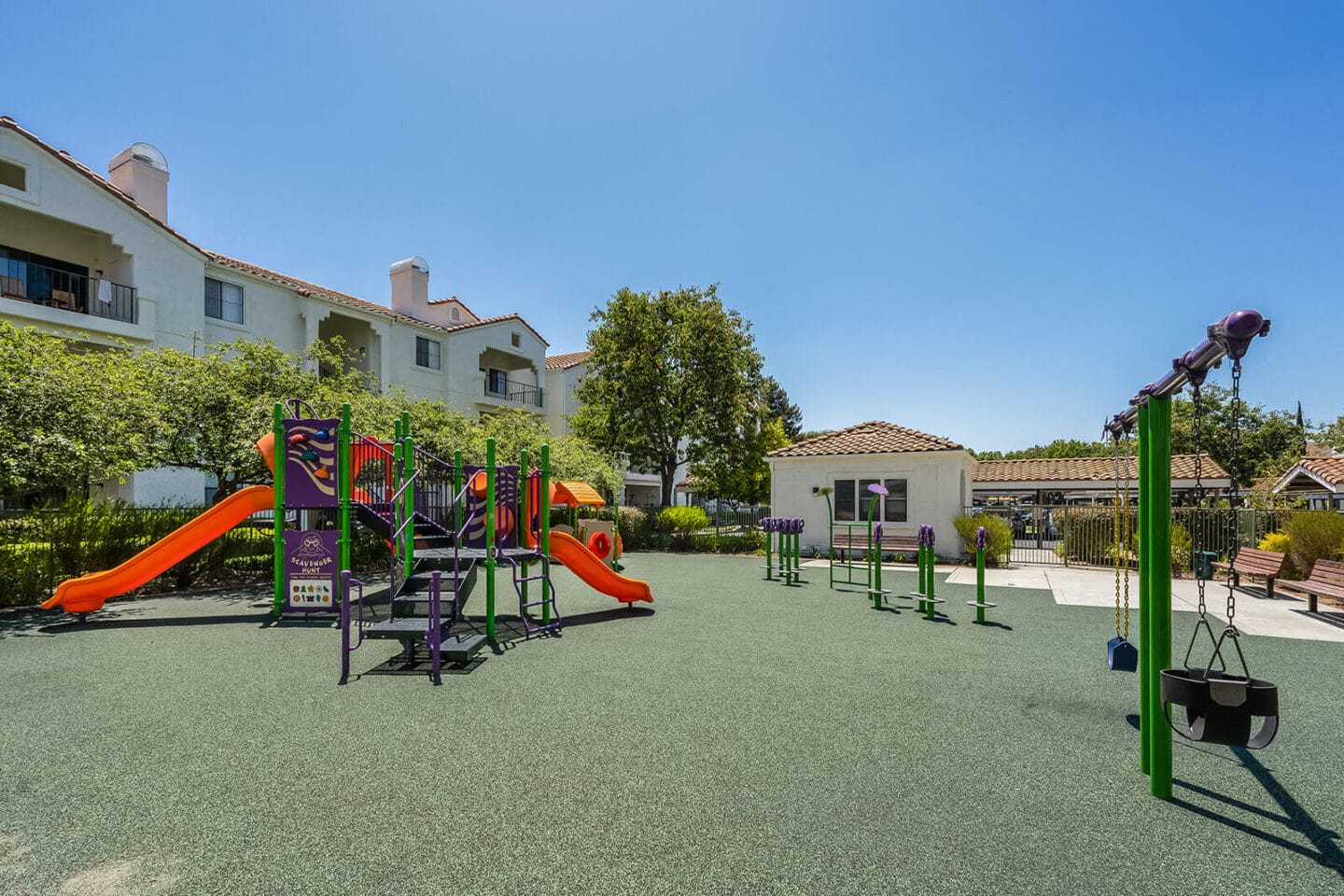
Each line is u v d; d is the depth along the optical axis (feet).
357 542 43.98
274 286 69.46
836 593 38.24
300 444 30.12
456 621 23.77
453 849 9.77
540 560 28.71
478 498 32.32
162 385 36.63
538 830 10.36
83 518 34.01
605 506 72.59
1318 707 17.20
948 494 57.36
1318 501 68.13
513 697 17.42
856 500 61.11
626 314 80.69
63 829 10.36
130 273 57.00
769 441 110.32
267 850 9.73
